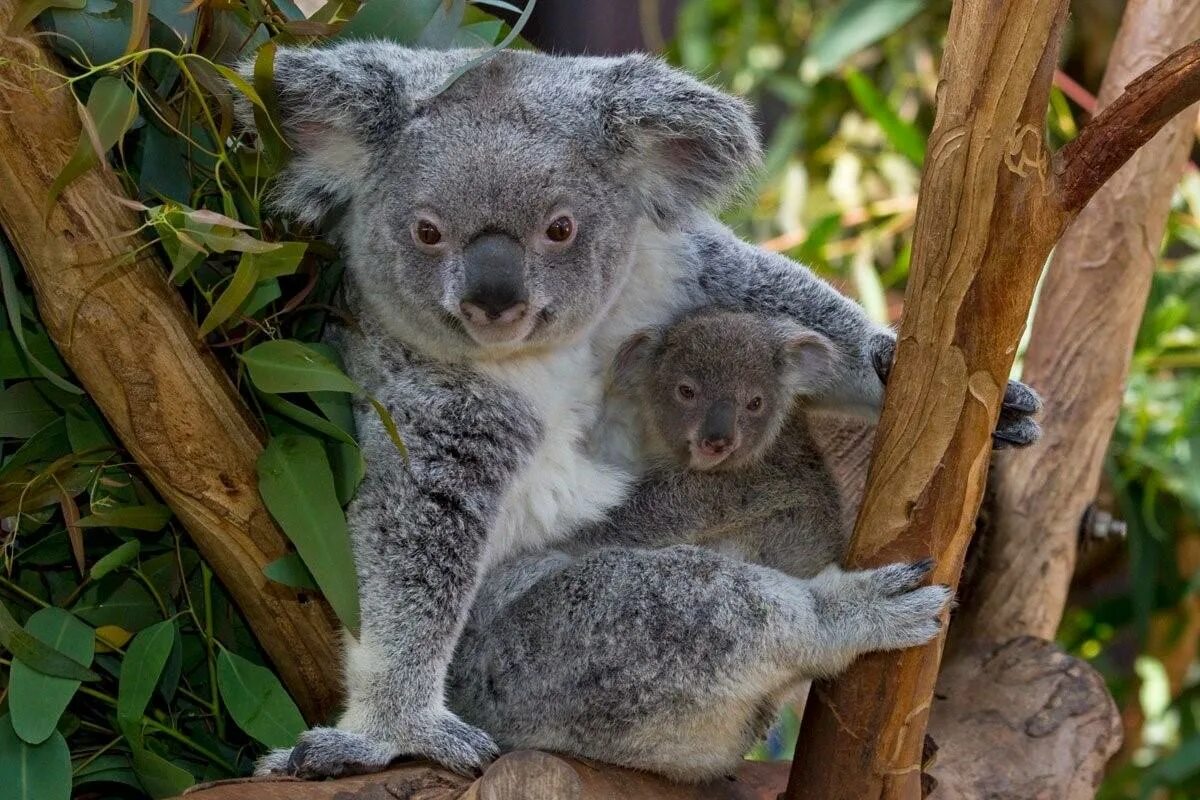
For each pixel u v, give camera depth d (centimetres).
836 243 643
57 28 300
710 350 374
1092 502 451
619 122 331
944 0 677
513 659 330
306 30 334
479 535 327
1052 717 393
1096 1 680
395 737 308
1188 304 589
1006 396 339
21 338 294
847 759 307
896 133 584
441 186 317
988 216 270
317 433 323
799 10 704
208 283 316
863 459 412
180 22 314
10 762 309
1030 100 265
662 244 375
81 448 319
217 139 306
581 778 315
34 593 339
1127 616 616
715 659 313
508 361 340
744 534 371
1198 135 597
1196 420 551
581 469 358
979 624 438
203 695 353
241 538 315
